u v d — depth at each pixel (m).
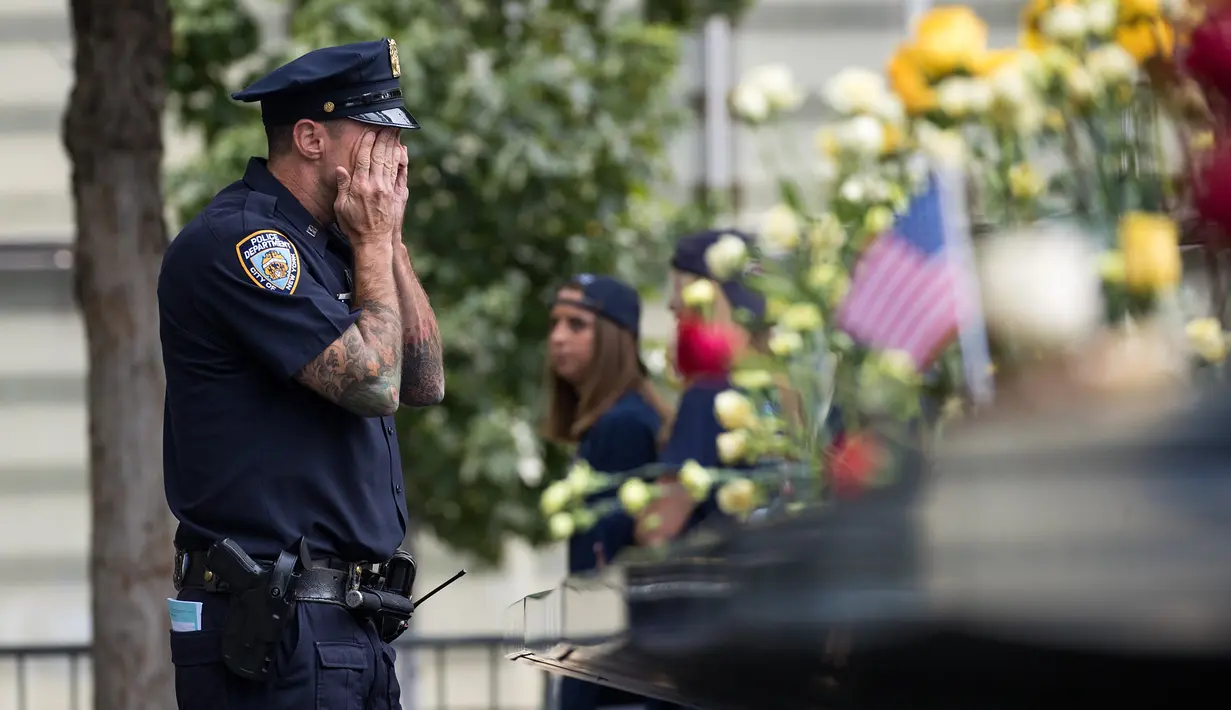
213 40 16.75
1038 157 3.27
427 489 18.70
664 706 6.09
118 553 12.23
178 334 6.50
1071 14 3.21
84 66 12.21
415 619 24.27
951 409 2.35
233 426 6.41
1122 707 1.44
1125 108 3.11
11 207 26.22
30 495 26.69
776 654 2.08
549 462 18.45
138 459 12.23
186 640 6.37
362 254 6.61
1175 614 1.38
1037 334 2.22
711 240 9.20
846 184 3.84
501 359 18.25
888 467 2.10
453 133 17.91
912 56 3.42
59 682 17.56
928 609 1.68
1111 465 1.50
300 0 18.94
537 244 18.55
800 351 3.79
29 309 26.70
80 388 26.86
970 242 2.72
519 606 3.70
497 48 19.05
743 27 25.25
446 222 18.03
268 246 6.43
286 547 6.33
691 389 8.41
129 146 12.21
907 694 1.75
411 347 7.18
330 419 6.51
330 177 6.69
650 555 2.77
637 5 19.41
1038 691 1.52
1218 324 2.32
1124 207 2.96
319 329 6.32
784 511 2.57
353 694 6.35
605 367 10.77
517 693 18.95
